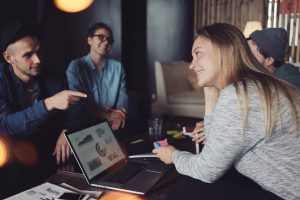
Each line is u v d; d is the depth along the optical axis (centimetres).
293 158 95
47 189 112
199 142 166
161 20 529
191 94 403
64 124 192
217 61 104
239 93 92
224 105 94
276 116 91
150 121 202
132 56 482
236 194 103
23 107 168
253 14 538
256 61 104
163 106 411
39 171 164
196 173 102
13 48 154
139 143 178
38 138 173
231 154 94
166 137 192
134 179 122
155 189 116
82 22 375
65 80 192
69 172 133
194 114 394
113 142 149
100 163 131
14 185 158
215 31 105
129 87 484
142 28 500
